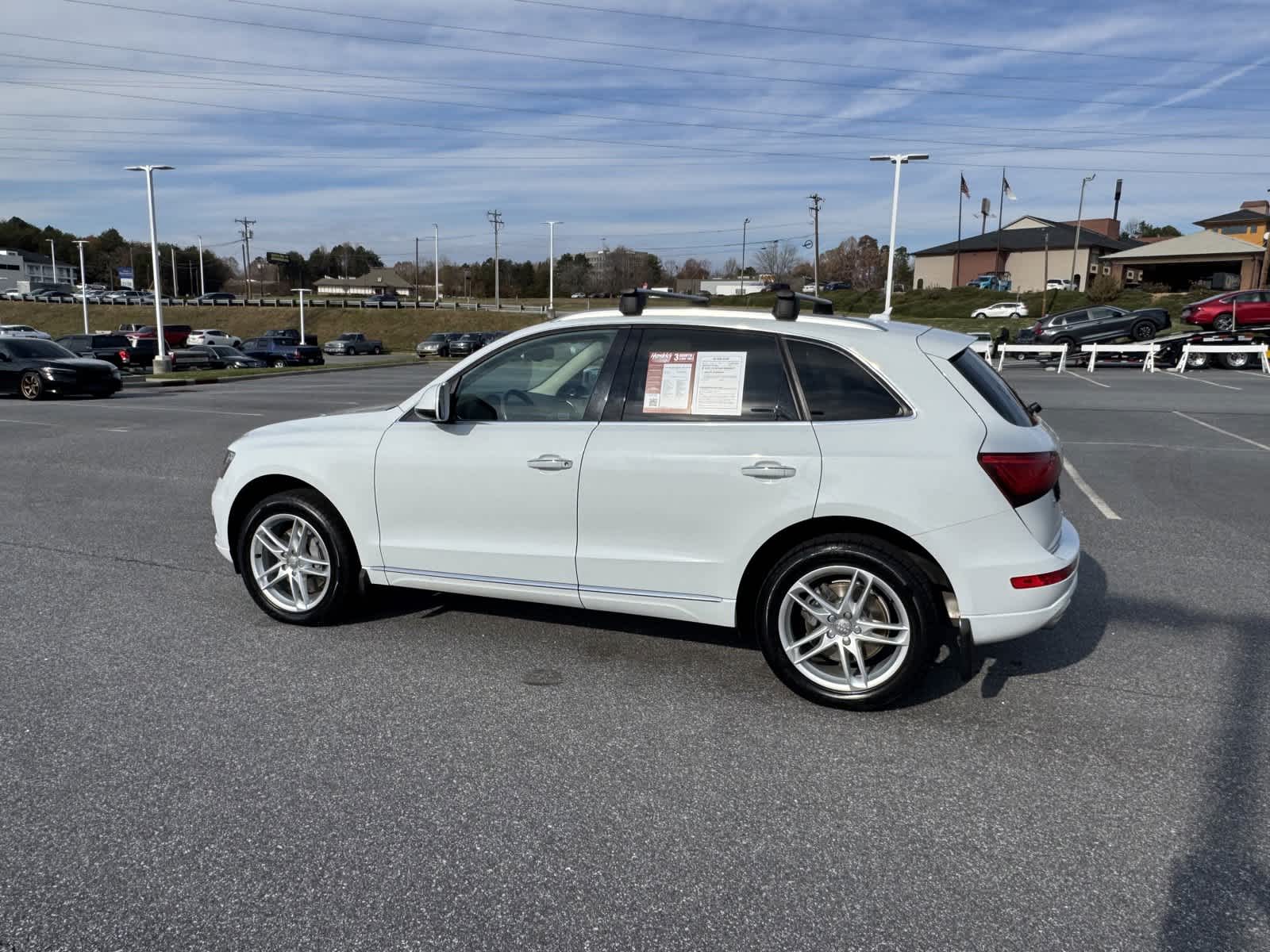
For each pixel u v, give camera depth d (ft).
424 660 14.83
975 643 12.46
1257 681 14.28
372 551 15.47
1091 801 10.71
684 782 11.08
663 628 16.44
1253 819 10.34
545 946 8.18
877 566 12.49
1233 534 24.02
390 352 204.33
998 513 12.22
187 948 8.10
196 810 10.30
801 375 13.11
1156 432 44.57
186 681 13.92
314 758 11.54
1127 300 195.42
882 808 10.55
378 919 8.50
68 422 49.85
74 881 9.02
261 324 263.70
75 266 476.54
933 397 12.59
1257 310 104.27
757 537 12.96
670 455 13.24
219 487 16.71
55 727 12.30
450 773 11.23
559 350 14.44
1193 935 8.36
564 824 10.13
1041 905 8.79
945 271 261.03
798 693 13.30
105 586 18.84
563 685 13.89
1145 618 17.28
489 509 14.44
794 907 8.74
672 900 8.83
